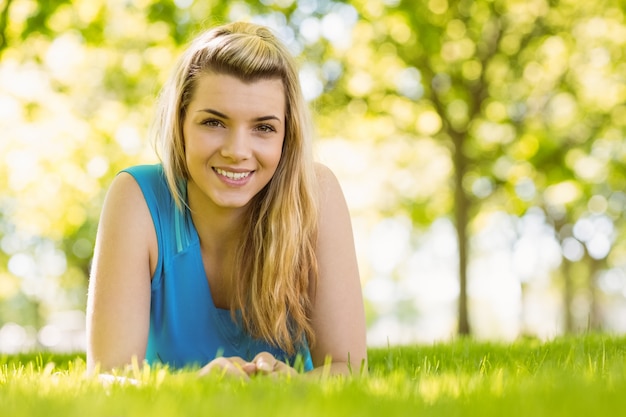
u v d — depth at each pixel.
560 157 14.85
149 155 14.94
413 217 17.92
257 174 2.73
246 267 2.96
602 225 19.16
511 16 14.26
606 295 30.52
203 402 1.62
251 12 12.00
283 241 2.87
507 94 14.91
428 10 13.59
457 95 14.46
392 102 14.38
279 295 2.89
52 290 28.75
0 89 13.11
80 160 14.73
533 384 1.90
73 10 12.15
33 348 5.56
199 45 2.75
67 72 13.68
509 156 14.98
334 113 14.41
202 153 2.68
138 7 12.20
